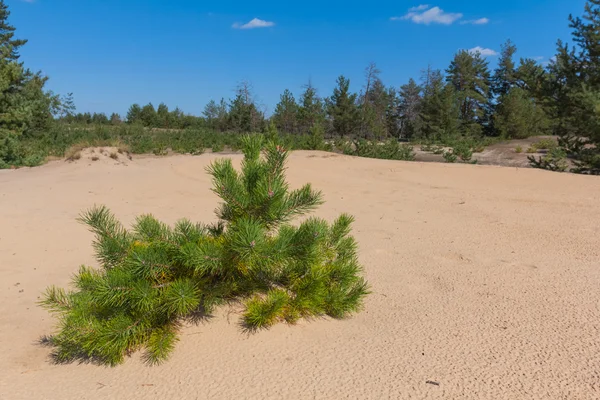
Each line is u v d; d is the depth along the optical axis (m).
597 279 4.97
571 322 3.91
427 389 2.96
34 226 7.62
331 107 54.44
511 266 5.48
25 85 27.50
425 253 6.07
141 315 3.42
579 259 5.74
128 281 3.35
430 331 3.79
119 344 3.25
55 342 3.42
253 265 3.64
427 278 5.09
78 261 5.86
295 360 3.33
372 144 25.50
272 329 3.77
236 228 3.61
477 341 3.61
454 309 4.24
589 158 18.53
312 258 3.74
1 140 19.27
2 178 13.76
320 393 2.93
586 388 2.95
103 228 3.75
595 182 11.86
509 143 41.75
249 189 3.82
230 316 3.91
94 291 3.31
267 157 3.91
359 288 4.11
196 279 3.71
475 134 55.94
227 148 35.97
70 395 2.95
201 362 3.31
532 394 2.89
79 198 10.26
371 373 3.15
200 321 3.84
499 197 10.47
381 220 8.18
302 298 3.83
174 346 3.49
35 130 30.66
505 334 3.72
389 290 4.74
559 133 20.92
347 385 3.01
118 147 18.23
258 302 3.76
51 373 3.25
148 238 3.72
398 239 6.82
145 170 15.11
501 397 2.87
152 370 3.23
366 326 3.90
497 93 70.25
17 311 4.36
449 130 52.81
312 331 3.79
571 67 19.31
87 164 16.05
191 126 65.94
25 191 11.12
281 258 3.57
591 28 18.44
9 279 5.21
